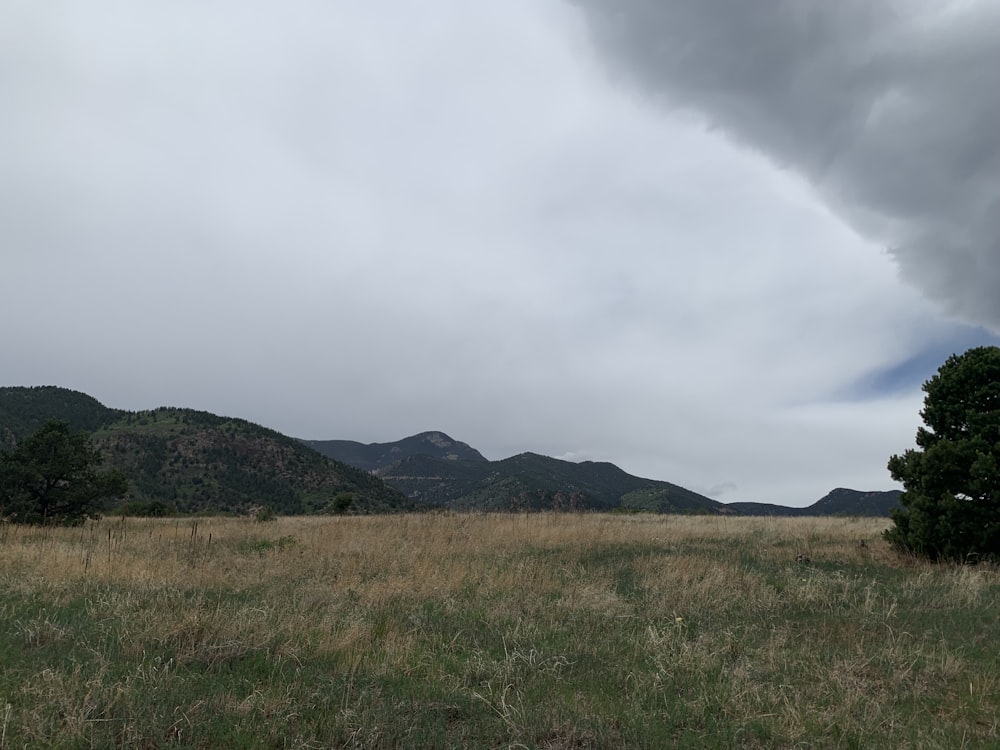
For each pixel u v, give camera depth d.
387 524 19.27
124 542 14.52
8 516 23.67
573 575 11.05
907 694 5.74
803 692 5.71
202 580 9.86
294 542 14.86
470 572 11.20
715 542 15.68
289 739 4.41
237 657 6.21
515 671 6.12
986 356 13.35
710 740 4.73
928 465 12.86
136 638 6.45
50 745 4.10
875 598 9.22
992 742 4.76
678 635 7.39
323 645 6.54
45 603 8.09
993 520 12.17
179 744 4.28
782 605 9.09
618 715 5.14
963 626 7.93
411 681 5.80
